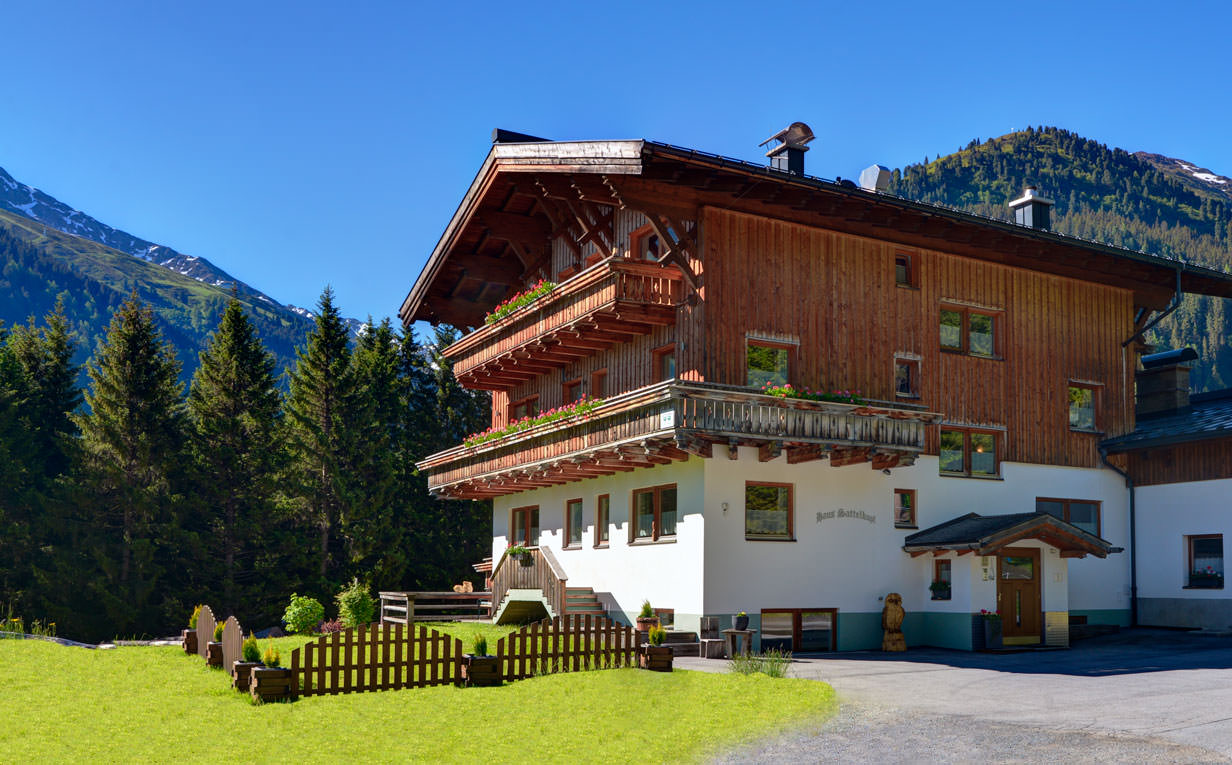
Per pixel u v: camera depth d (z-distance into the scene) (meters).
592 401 25.28
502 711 14.66
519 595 28.98
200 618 22.19
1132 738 12.02
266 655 16.19
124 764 11.81
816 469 24.66
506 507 34.50
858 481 25.28
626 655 18.80
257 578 52.12
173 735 13.43
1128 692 16.17
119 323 51.72
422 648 16.98
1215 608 27.77
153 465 51.22
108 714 14.95
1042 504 28.70
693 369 24.08
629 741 12.54
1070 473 29.33
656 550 24.81
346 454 52.81
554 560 26.94
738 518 23.42
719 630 22.83
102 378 51.25
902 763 11.05
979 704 15.04
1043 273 29.70
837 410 23.48
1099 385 30.45
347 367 54.41
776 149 28.28
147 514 49.84
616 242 28.64
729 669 18.83
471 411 57.41
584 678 17.44
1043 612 25.55
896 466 24.89
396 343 58.56
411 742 12.71
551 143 25.81
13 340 56.69
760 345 24.66
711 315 23.88
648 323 25.64
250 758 12.05
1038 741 12.00
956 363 27.62
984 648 24.48
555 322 26.98
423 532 55.53
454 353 34.19
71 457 50.69
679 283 24.91
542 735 12.98
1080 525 29.48
